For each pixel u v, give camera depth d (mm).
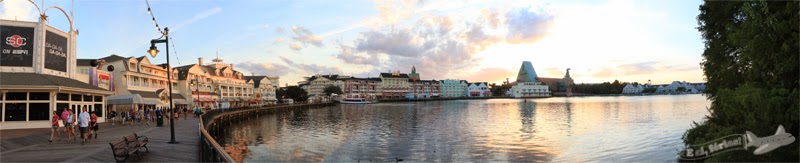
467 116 65562
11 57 32531
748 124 15008
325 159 24750
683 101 126000
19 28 33125
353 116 72062
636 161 22266
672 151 24719
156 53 21516
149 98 63500
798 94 13914
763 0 14664
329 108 120938
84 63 58094
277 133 42031
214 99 94812
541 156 24781
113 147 13570
